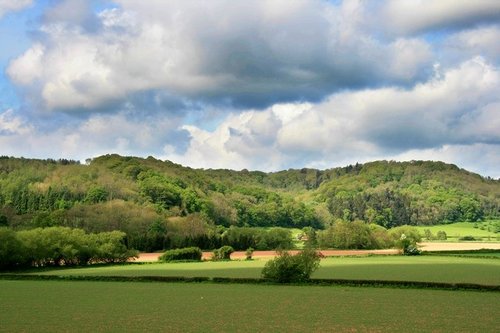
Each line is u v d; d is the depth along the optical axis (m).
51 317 49.78
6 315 50.97
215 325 45.50
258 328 44.12
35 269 115.25
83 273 103.19
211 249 176.00
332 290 71.50
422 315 50.44
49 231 122.69
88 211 197.88
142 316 50.22
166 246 172.00
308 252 81.56
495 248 176.12
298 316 50.06
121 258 133.00
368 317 49.34
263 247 180.25
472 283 75.50
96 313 52.09
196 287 76.25
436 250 167.50
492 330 43.22
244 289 73.19
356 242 183.88
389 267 109.12
